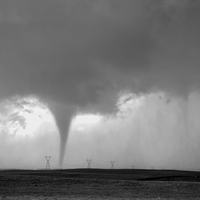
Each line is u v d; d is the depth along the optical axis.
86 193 53.22
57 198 46.91
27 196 49.41
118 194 52.53
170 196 51.69
